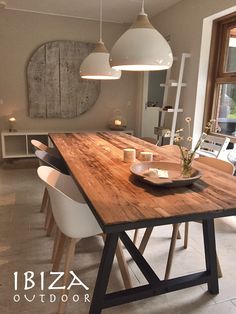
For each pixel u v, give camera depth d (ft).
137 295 5.20
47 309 5.53
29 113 16.46
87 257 7.25
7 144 16.43
